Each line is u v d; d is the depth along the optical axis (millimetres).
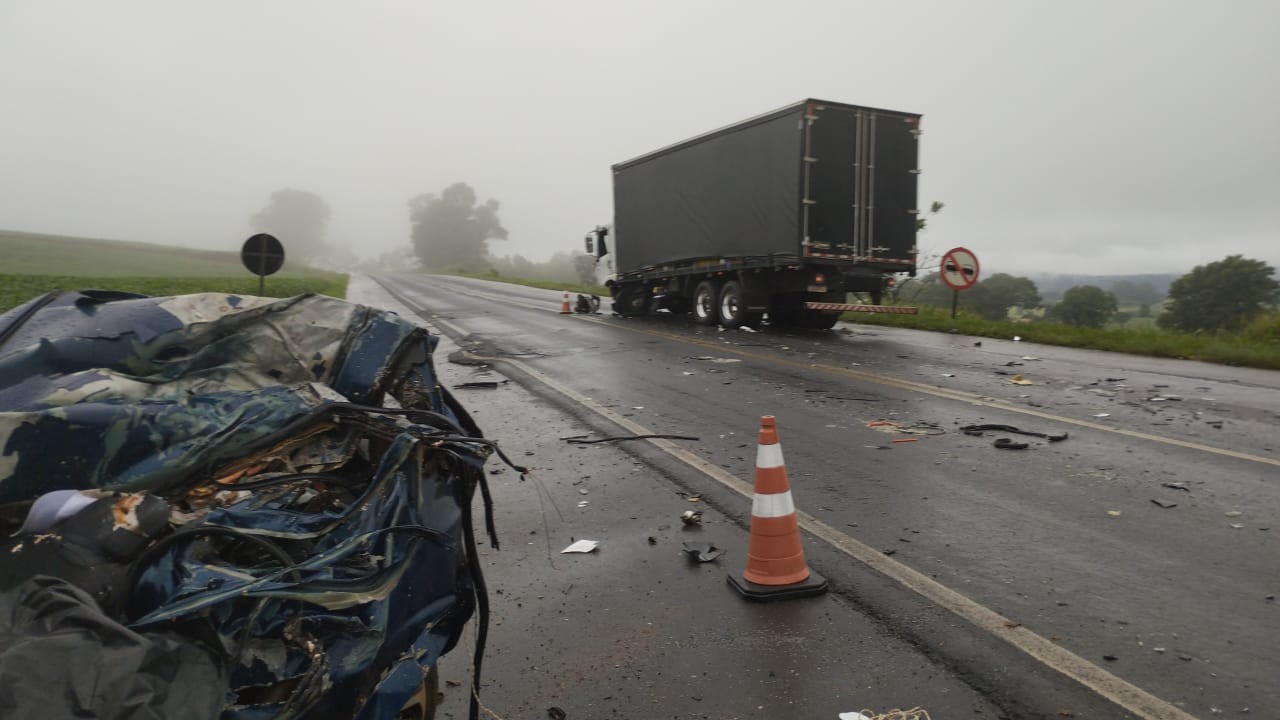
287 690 2137
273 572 2270
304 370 2971
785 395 10430
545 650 4035
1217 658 3777
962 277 19500
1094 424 8430
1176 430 8133
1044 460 7121
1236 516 5621
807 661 3865
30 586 1910
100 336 2645
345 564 2445
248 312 2941
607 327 20297
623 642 4098
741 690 3633
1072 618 4207
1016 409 9258
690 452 7672
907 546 5238
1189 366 12680
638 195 22391
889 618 4266
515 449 7945
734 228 18656
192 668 1956
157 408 2520
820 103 16516
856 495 6285
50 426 2312
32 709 1688
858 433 8297
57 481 2303
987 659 3826
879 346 15539
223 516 2373
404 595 2551
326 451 2770
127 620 2037
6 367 2465
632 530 5691
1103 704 3434
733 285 19031
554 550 5344
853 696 3551
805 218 16594
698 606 4488
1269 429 8141
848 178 16938
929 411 9281
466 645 4098
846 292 17938
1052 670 3707
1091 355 14047
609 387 11336
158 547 2145
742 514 5977
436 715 3486
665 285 22219
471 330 20469
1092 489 6289
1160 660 3771
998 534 5410
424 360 3176
